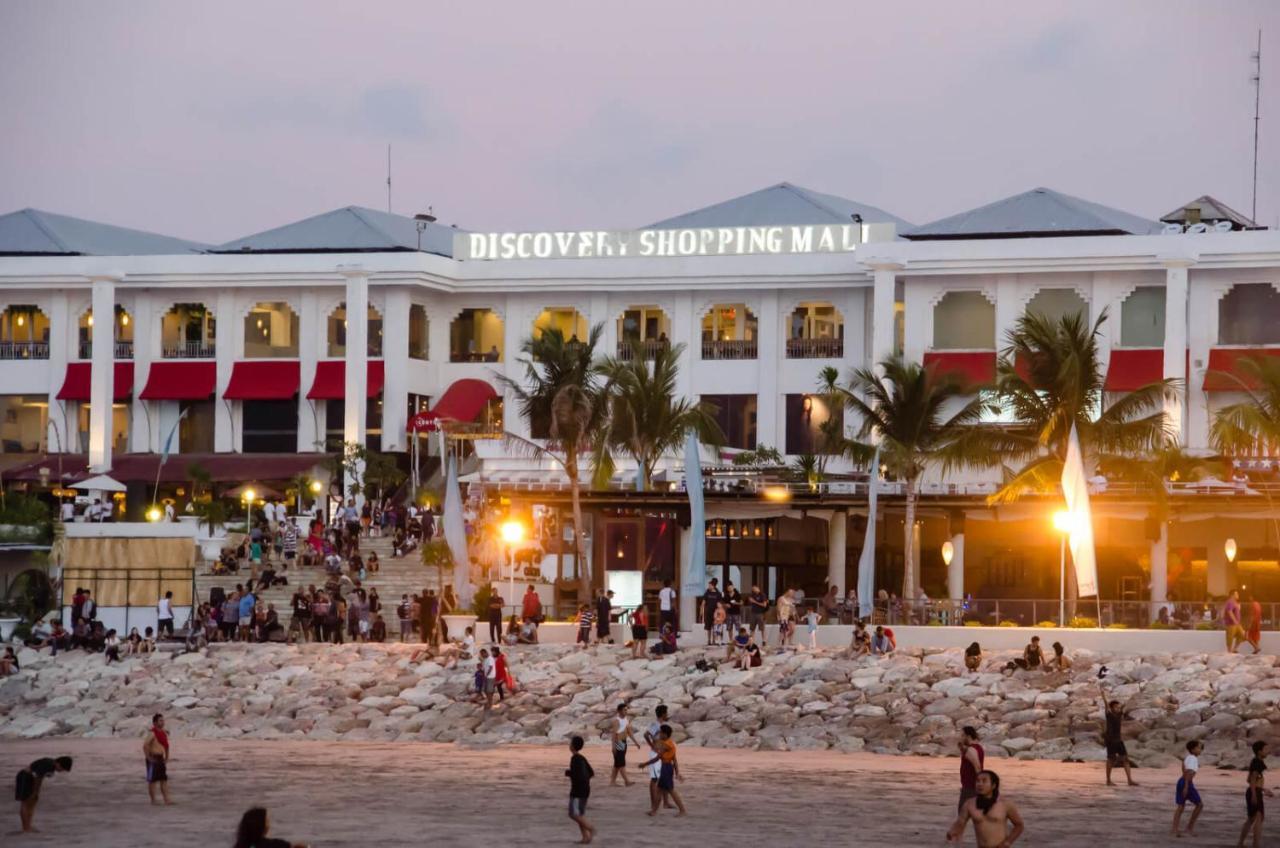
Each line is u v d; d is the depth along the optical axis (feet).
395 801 161.27
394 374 335.26
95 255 356.18
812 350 333.01
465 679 218.18
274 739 207.10
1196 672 203.41
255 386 342.23
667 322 340.59
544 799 161.99
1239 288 309.01
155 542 249.75
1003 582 278.46
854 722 199.82
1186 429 308.40
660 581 247.50
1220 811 156.35
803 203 361.71
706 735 199.21
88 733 213.25
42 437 351.25
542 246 342.23
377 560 262.88
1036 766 183.32
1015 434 240.53
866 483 247.70
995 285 317.22
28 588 258.16
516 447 293.84
